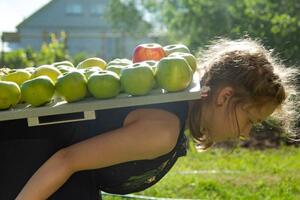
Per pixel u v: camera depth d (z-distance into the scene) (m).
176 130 2.97
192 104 3.12
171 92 2.98
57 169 2.83
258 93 3.05
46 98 3.04
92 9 70.19
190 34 19.17
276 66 3.41
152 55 3.50
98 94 3.00
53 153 3.12
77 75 3.03
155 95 2.94
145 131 2.91
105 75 3.01
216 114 3.09
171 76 2.95
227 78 3.08
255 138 13.27
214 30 17.47
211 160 11.32
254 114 3.09
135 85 2.98
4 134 3.12
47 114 2.96
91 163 2.87
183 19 19.94
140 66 3.02
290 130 3.79
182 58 3.01
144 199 7.31
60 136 3.13
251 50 3.19
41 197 2.81
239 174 9.81
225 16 17.47
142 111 3.03
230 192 8.23
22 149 3.10
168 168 3.21
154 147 2.90
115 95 3.03
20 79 3.37
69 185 3.13
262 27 14.89
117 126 3.09
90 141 2.89
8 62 23.80
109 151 2.87
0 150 3.11
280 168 10.09
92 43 62.59
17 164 3.09
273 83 3.08
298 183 8.63
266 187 8.58
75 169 2.88
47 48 22.59
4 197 3.09
